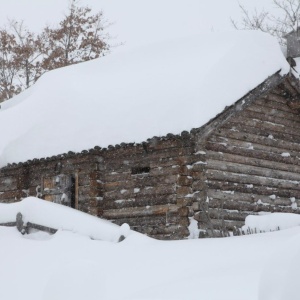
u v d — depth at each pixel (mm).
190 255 9258
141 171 15016
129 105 15281
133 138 14242
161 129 13781
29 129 17203
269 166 15625
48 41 32688
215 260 8758
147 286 7848
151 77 15961
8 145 17094
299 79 15812
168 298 6648
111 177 15375
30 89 20625
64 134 16125
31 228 12250
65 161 16172
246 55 15117
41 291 8812
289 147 16359
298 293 3738
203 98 13734
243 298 6090
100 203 15391
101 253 10141
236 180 14594
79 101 17000
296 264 3812
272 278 3877
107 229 11305
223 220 13398
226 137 14664
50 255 10383
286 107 16516
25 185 17047
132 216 14727
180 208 13750
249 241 9883
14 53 32250
